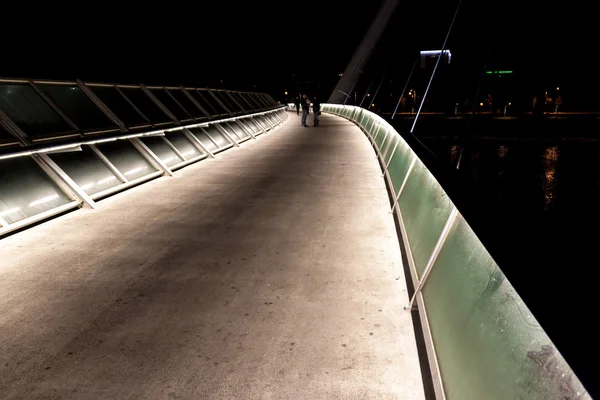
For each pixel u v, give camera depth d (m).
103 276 3.59
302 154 11.32
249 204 6.02
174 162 9.12
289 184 7.41
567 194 43.75
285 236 4.59
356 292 3.23
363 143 13.86
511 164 46.75
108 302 3.12
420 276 2.91
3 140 5.45
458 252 2.22
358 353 2.45
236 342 2.58
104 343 2.59
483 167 47.88
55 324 2.82
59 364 2.38
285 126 22.86
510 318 1.38
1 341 2.62
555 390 1.02
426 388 2.16
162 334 2.68
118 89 10.04
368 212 5.52
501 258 1.37
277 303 3.07
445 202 2.85
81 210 5.73
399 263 3.80
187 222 5.16
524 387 1.17
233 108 17.70
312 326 2.75
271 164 9.69
